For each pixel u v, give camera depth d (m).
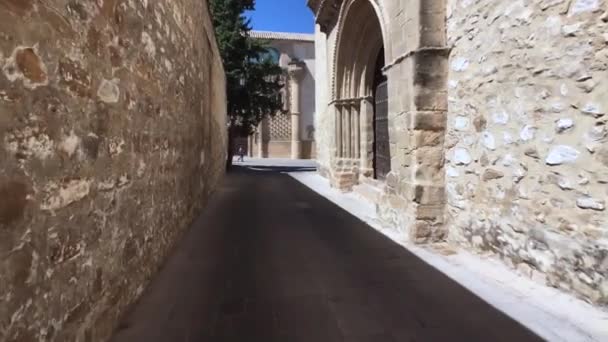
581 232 3.07
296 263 4.25
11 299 1.47
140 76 3.12
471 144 4.44
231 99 19.77
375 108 9.59
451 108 4.82
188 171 5.69
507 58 3.82
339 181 10.59
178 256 4.45
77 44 2.00
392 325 2.83
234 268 4.07
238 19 19.84
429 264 4.18
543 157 3.42
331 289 3.51
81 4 2.04
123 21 2.71
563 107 3.21
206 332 2.71
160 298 3.27
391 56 5.80
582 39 3.03
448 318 2.93
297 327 2.80
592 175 2.98
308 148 31.70
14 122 1.48
